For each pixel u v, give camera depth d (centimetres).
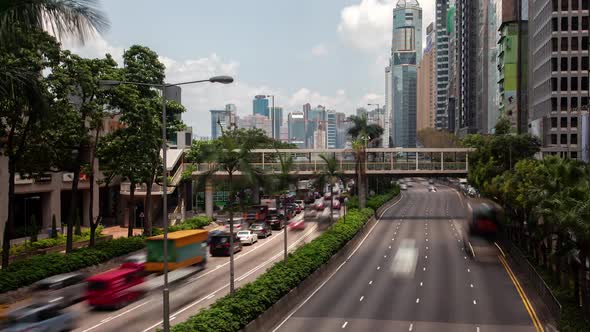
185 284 4316
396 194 14238
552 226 3675
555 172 4153
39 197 6944
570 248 3381
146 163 5581
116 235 7162
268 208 9281
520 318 3350
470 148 9050
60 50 4281
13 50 2486
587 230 2908
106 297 3412
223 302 2930
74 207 4856
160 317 3272
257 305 3036
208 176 3791
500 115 14662
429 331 3047
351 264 5434
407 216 9819
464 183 17438
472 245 5819
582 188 3372
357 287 4341
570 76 10231
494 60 17125
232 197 3584
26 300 3553
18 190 6247
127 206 8375
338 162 8312
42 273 3941
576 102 10244
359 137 9906
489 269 5075
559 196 3600
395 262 5394
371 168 9131
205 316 2627
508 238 6222
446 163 9056
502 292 4119
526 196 4828
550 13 10375
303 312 3541
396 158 9512
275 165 8762
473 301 3819
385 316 3394
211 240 5816
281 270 3916
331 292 4169
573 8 10250
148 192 6156
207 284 4303
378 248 6397
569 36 10250
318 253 4791
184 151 8744
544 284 3744
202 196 9950
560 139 10269
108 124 7162
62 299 3428
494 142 7912
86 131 4753
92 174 5138
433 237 7188
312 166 9062
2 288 3547
